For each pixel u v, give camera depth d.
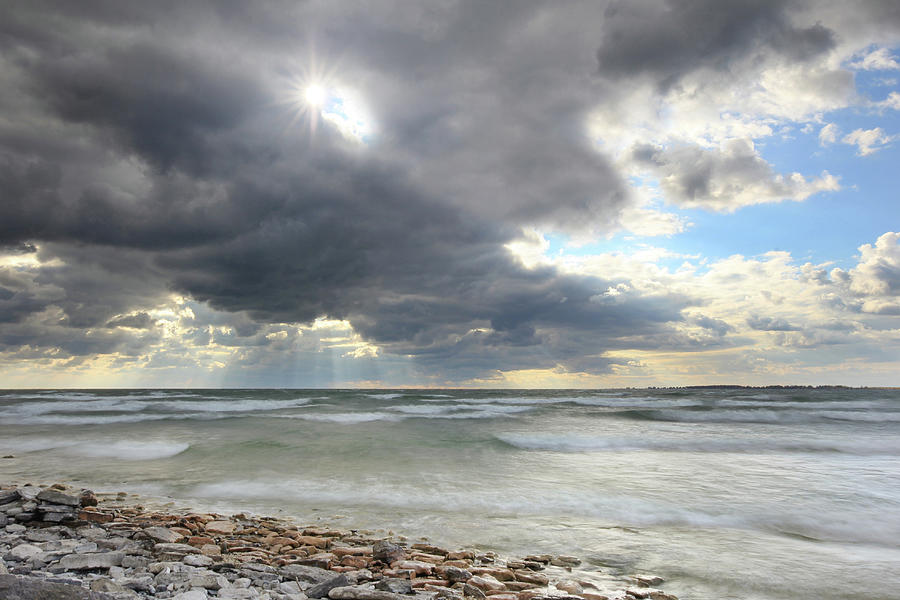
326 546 7.37
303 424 25.20
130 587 5.14
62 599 3.81
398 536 8.13
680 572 6.66
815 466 14.38
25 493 8.69
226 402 42.78
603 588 6.02
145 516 8.59
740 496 10.83
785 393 82.12
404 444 18.25
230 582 5.64
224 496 10.79
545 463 14.73
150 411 33.59
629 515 9.45
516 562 6.91
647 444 18.66
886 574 6.57
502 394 76.44
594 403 46.75
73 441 18.69
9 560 6.03
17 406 35.75
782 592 6.00
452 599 5.30
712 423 27.17
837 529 8.68
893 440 19.69
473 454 16.25
